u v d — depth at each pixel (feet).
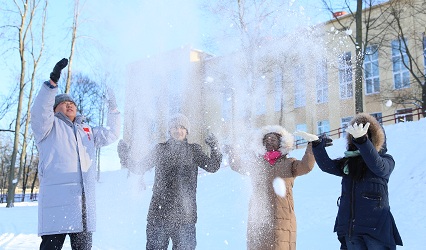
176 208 12.35
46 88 10.25
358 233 9.84
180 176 12.62
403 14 65.10
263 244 11.42
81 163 11.00
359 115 10.57
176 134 13.01
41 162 10.76
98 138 12.12
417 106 65.00
